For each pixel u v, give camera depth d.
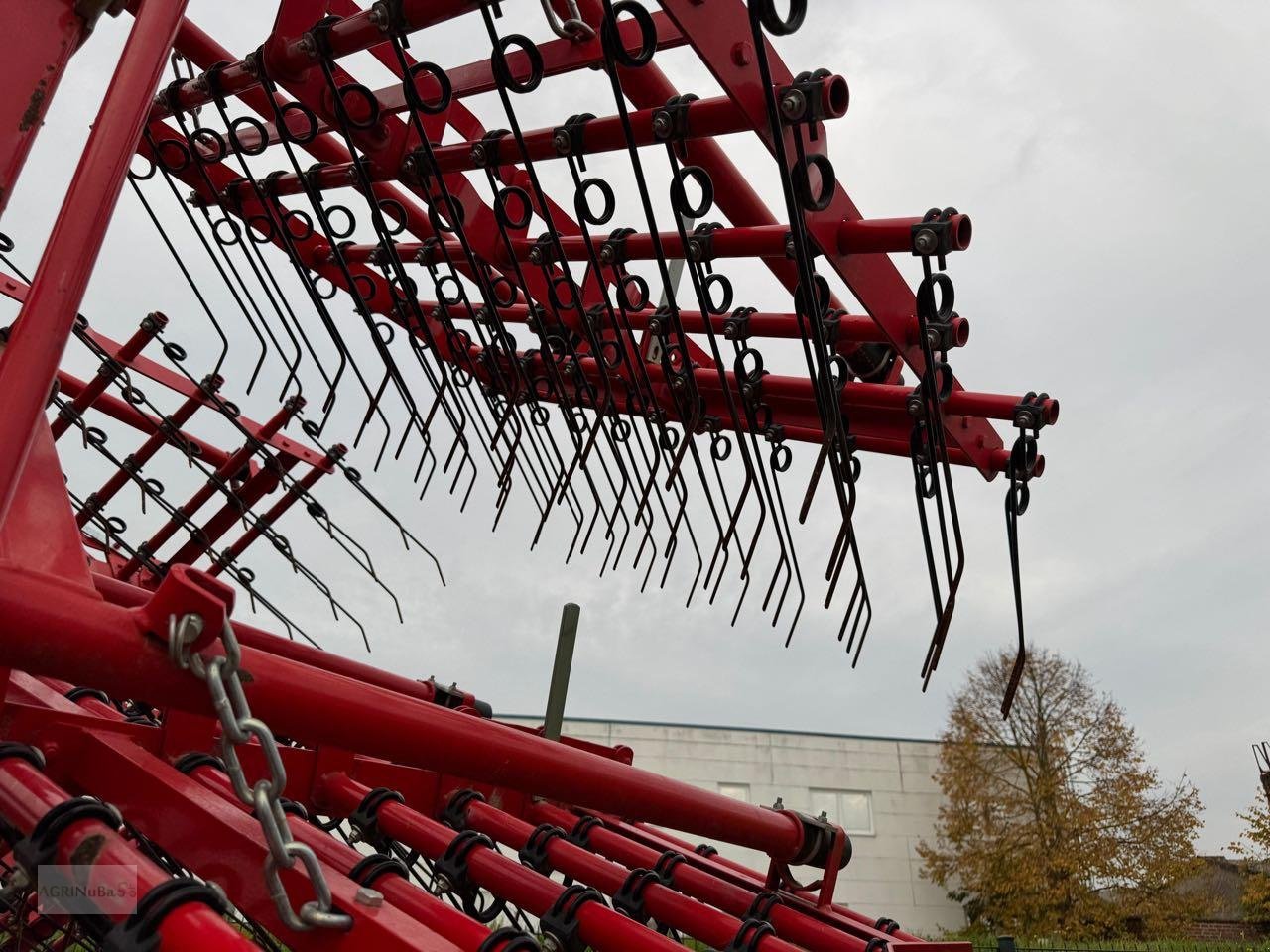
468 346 2.99
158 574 3.65
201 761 1.98
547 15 1.98
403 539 3.11
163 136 2.70
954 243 1.81
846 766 24.59
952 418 2.43
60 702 1.91
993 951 10.57
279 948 1.59
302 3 2.15
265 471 3.67
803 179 1.70
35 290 1.17
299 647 2.70
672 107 1.91
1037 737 24.22
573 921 2.03
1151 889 22.38
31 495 1.26
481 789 2.89
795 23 1.56
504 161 2.25
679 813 2.32
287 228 2.58
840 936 2.38
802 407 2.82
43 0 1.27
